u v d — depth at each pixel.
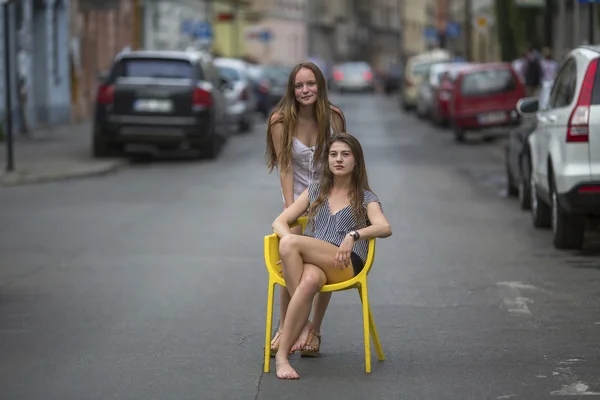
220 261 17.94
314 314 11.73
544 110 20.44
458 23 103.88
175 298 14.98
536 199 21.09
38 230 21.56
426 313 13.91
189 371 11.21
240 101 52.00
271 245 11.28
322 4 155.25
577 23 54.75
